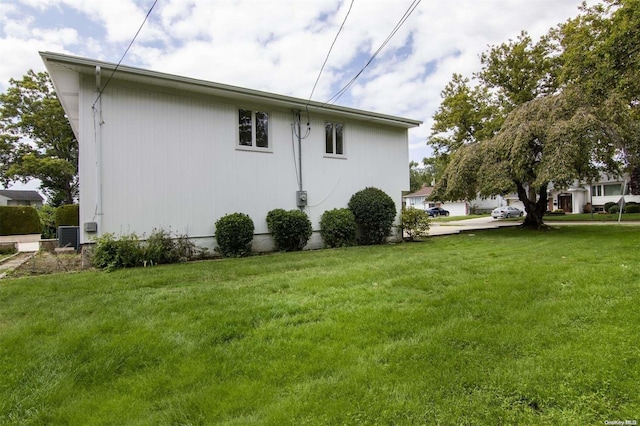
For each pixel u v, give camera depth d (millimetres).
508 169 11586
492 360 2361
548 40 17266
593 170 12570
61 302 3961
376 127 11352
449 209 40094
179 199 7609
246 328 3064
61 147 24594
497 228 15078
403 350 2533
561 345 2555
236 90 7906
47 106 23328
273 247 8969
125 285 4770
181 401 1974
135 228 7070
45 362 2467
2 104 23250
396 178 11852
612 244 8023
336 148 10453
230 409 1891
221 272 5656
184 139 7699
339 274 5266
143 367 2404
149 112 7270
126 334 2949
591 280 4418
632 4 9906
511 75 18172
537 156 11602
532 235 11383
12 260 8359
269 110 9039
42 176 24156
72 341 2785
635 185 20391
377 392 2012
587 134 10250
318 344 2691
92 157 6633
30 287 4680
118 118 6902
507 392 1989
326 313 3428
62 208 13711
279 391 2055
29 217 16594
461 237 11547
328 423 1747
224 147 8273
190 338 2852
